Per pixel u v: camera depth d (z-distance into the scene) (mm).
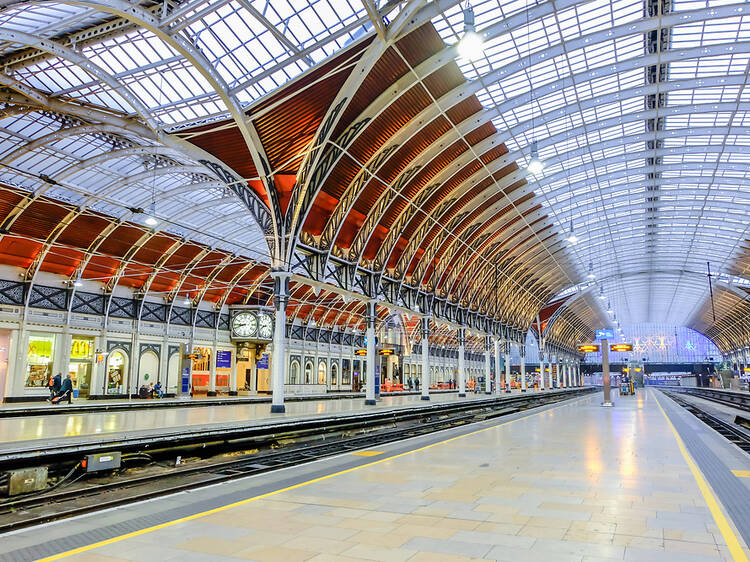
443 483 10055
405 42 23312
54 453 13312
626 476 10727
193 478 13594
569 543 6371
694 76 32094
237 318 46938
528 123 33531
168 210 35375
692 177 45656
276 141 25312
